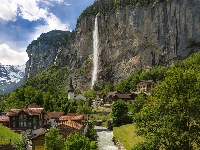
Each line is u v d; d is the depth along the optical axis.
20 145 57.12
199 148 35.69
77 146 44.88
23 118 96.56
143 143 36.12
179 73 36.16
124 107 109.00
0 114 120.62
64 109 140.75
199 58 158.25
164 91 36.41
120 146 74.44
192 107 34.22
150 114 36.34
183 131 33.91
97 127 114.00
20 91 169.50
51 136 50.59
